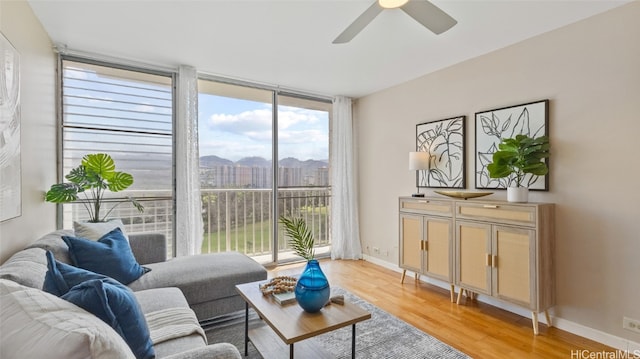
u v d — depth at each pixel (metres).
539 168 2.33
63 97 2.83
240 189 4.04
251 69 3.32
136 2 2.06
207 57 2.99
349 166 4.39
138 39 2.60
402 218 3.37
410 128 3.69
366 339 2.19
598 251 2.20
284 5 2.10
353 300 2.89
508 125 2.71
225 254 2.77
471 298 2.92
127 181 2.69
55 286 1.15
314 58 3.02
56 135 2.74
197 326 1.51
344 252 4.38
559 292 2.38
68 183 2.64
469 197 2.87
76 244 1.92
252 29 2.44
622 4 2.08
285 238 4.31
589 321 2.23
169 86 3.31
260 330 1.98
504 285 2.44
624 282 2.08
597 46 2.20
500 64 2.79
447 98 3.26
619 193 2.10
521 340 2.19
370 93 4.26
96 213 2.64
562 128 2.38
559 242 2.38
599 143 2.19
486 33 2.49
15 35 1.82
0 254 1.59
